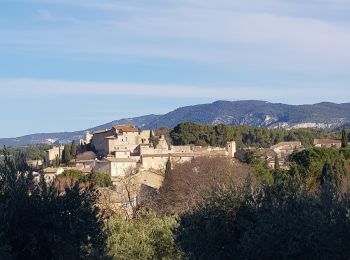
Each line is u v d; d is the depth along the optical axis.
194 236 23.33
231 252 22.56
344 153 75.38
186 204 53.22
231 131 161.25
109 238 29.09
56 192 19.08
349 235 19.97
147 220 33.06
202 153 111.81
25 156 19.86
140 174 77.94
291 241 19.97
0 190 18.69
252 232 20.98
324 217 20.45
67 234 18.36
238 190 23.88
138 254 29.55
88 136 165.00
